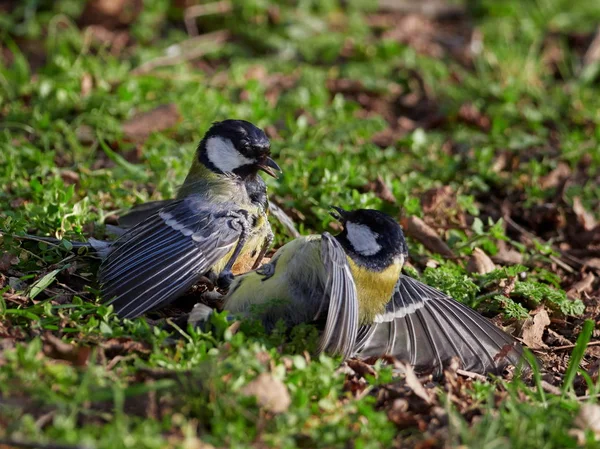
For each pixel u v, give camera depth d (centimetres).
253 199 1054
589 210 1324
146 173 1270
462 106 1588
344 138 1435
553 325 1069
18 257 1002
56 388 741
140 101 1463
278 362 805
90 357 798
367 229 914
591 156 1455
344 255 852
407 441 759
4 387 724
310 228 1211
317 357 853
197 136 1405
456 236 1202
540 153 1466
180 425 715
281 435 710
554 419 777
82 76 1490
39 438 669
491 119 1595
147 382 766
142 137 1393
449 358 934
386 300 930
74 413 695
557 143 1527
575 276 1197
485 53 1791
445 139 1520
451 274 1067
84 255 1016
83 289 986
